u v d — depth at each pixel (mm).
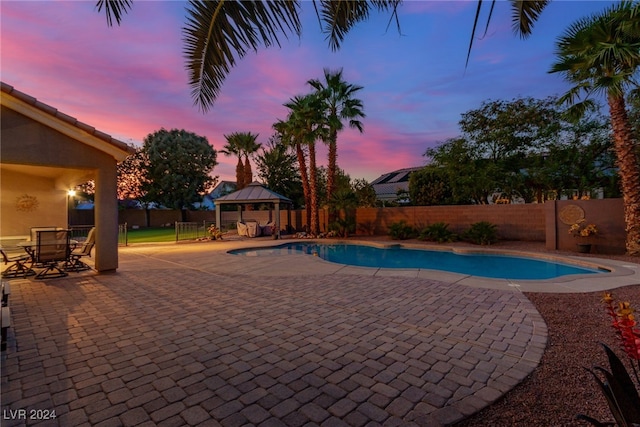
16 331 4172
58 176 10805
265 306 5250
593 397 2600
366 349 3596
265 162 26875
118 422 2363
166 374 3066
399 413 2451
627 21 7926
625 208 9969
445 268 10820
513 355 3398
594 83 9055
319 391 2760
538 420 2348
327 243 16297
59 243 7523
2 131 6367
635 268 8117
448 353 3469
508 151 17125
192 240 17188
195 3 2684
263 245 14438
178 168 33344
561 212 11469
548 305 5133
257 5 2637
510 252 11477
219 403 2594
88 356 3453
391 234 16688
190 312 4949
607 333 3926
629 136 9820
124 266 9039
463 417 2395
